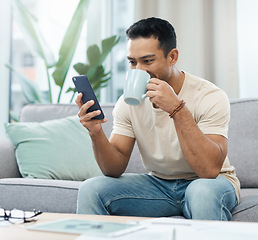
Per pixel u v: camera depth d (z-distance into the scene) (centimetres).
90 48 273
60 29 321
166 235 71
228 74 271
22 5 289
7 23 329
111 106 216
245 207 130
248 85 276
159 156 147
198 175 135
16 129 204
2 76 325
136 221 86
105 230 75
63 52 271
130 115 150
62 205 158
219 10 271
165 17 280
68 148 197
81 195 131
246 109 192
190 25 278
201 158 130
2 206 164
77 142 199
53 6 322
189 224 81
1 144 198
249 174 183
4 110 324
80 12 276
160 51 135
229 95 270
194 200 119
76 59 313
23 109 230
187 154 131
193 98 145
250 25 276
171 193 143
